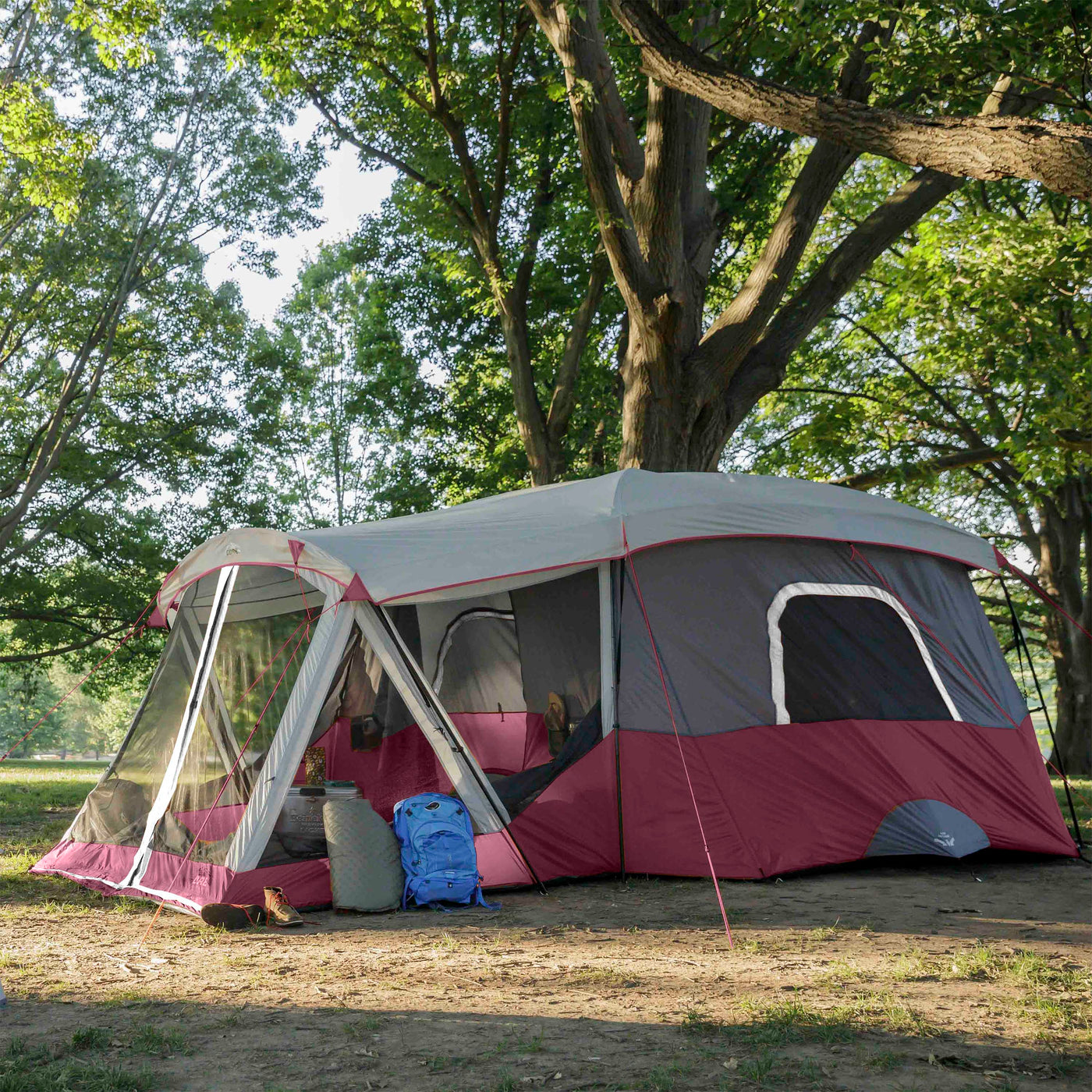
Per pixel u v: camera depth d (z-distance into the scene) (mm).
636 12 7258
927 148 6180
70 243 20750
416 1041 3809
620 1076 3412
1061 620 21703
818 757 7844
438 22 16688
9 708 59469
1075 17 8039
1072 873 7719
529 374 16953
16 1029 3998
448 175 16984
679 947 5309
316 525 25688
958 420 19438
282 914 5961
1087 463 15641
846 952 5145
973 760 8352
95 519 22625
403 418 22406
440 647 9914
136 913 6383
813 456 17703
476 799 7129
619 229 11766
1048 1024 3930
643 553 8055
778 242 12719
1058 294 15258
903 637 8641
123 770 7871
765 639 8102
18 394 22672
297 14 12820
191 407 23516
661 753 7641
